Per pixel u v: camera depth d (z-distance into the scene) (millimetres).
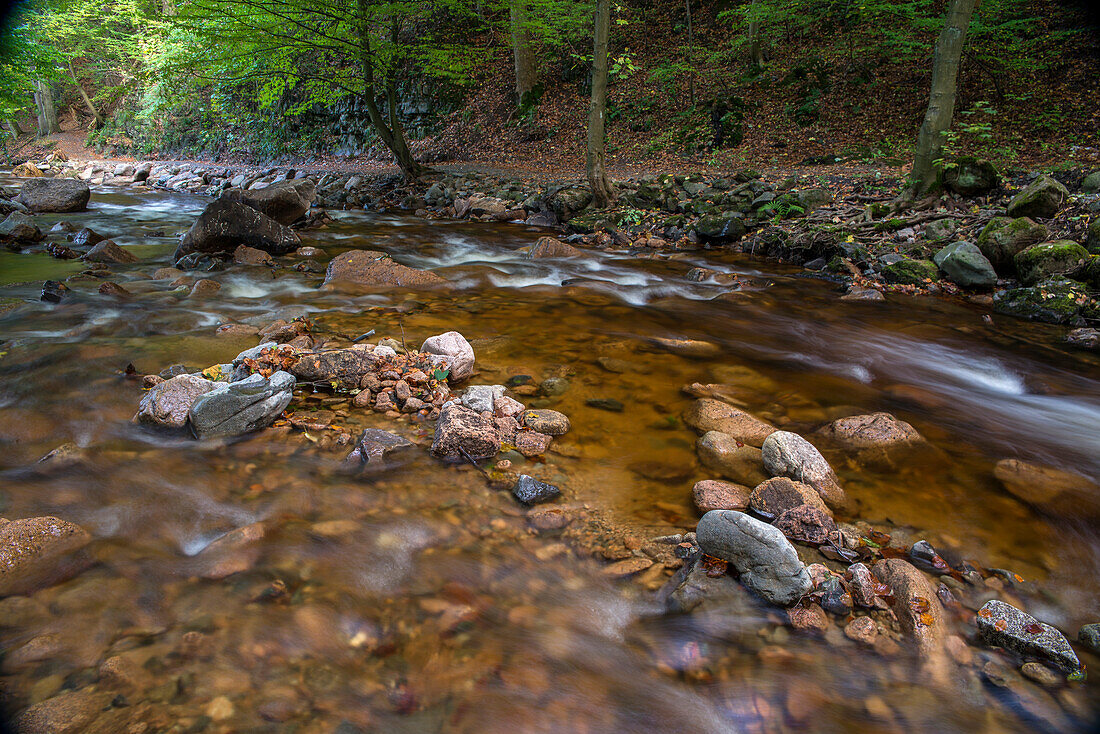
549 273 9273
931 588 2633
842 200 10992
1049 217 8352
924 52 16844
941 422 4438
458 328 6316
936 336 6488
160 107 26531
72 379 4719
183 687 2150
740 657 2371
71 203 15055
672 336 6301
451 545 2967
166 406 4004
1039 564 2898
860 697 2207
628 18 22422
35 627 2398
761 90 17984
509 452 3768
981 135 10102
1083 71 14141
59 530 2873
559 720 2102
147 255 10047
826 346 6145
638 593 2676
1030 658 2332
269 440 3877
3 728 1964
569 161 18875
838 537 2971
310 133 26234
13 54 14938
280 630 2418
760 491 3209
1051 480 3611
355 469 3574
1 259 9281
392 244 11430
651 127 18953
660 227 11977
